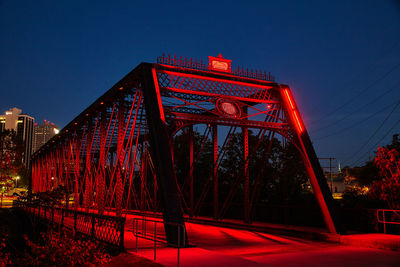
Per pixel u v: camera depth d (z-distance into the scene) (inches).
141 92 566.3
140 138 956.0
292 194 928.9
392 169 561.0
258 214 733.3
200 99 651.5
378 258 370.6
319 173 584.4
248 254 394.0
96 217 442.0
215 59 611.8
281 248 435.5
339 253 400.8
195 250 386.6
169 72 564.7
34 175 1867.6
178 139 1117.1
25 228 834.2
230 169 1035.3
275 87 648.4
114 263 338.0
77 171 956.0
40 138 7701.8
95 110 801.6
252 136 1050.1
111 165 1203.2
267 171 965.8
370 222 530.9
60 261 313.6
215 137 731.4
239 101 652.7
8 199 2277.3
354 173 1156.5
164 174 455.5
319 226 589.9
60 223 571.5
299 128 622.5
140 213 914.1
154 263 315.0
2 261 336.8
